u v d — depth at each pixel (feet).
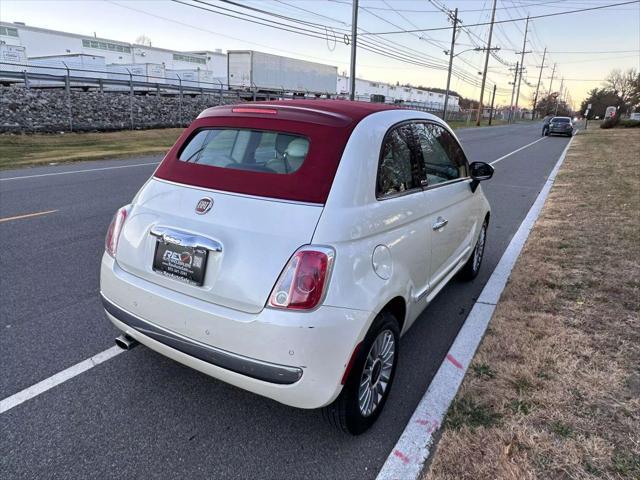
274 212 7.47
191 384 9.86
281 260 7.09
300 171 7.79
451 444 7.94
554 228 22.44
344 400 7.78
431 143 11.32
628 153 60.75
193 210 8.13
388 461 7.80
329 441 8.33
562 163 52.90
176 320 7.88
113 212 24.29
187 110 99.66
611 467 7.42
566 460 7.56
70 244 18.74
